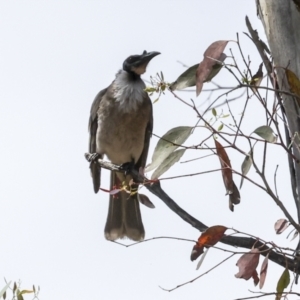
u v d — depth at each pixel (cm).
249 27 683
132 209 1234
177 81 643
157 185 685
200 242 589
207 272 575
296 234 627
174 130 662
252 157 573
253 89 586
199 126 593
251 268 580
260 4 702
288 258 614
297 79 616
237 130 576
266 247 610
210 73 617
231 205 646
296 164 656
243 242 643
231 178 623
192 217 686
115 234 1237
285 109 657
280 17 671
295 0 653
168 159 668
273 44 677
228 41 614
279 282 566
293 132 653
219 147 585
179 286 576
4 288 690
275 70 670
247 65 585
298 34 664
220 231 587
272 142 579
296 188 675
